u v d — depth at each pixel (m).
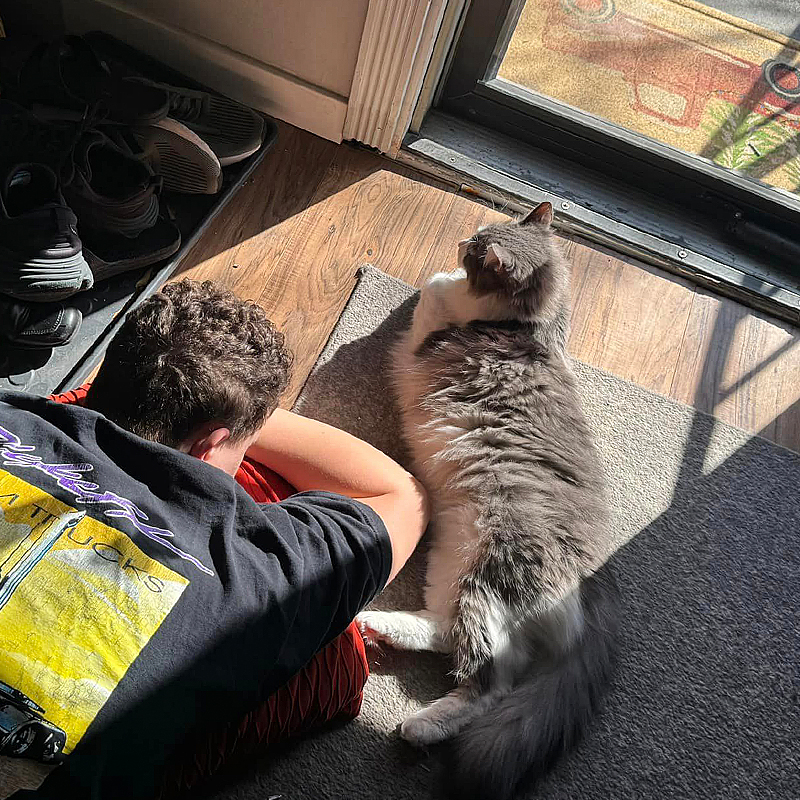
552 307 1.52
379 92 1.80
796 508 1.58
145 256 1.60
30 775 0.66
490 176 1.96
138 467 0.81
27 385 1.44
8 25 1.96
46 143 1.45
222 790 1.13
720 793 1.25
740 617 1.43
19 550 0.71
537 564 1.24
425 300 1.60
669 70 2.13
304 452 1.26
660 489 1.57
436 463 1.41
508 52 1.97
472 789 1.12
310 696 1.05
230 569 0.78
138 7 1.85
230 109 1.83
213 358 0.89
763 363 1.81
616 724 1.29
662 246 1.94
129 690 0.70
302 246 1.77
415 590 1.39
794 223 1.95
